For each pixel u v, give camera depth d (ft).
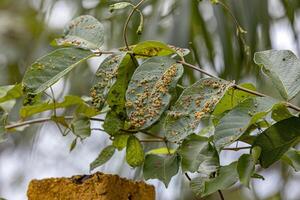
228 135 4.44
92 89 4.74
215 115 4.76
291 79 4.60
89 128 4.97
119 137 4.94
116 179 4.72
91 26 4.89
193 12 8.14
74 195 4.74
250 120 4.43
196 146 4.74
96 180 4.70
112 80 4.72
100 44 4.83
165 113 4.81
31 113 5.25
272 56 4.67
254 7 7.59
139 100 4.61
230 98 4.73
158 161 4.82
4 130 5.02
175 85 4.61
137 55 4.81
